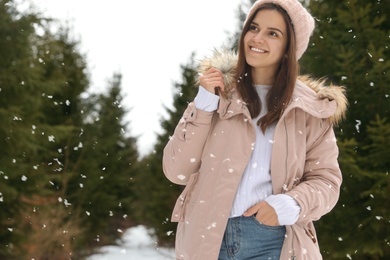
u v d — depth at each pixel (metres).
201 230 2.46
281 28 2.52
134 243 22.52
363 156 8.97
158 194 21.12
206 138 2.53
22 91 12.43
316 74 9.56
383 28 9.54
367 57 9.16
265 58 2.50
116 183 22.38
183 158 2.53
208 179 2.48
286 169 2.46
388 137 8.23
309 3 9.91
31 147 12.29
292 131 2.49
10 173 11.75
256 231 2.45
